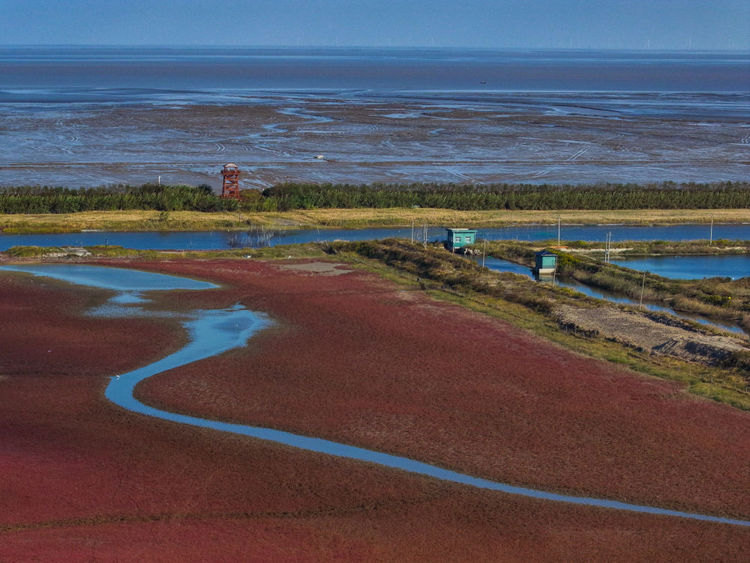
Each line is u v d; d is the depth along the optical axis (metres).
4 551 35.28
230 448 44.81
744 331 68.88
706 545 36.59
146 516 38.41
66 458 43.53
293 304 71.69
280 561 35.22
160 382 53.47
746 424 47.69
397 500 40.03
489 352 59.50
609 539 37.03
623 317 67.56
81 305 70.19
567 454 44.25
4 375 54.31
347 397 51.34
